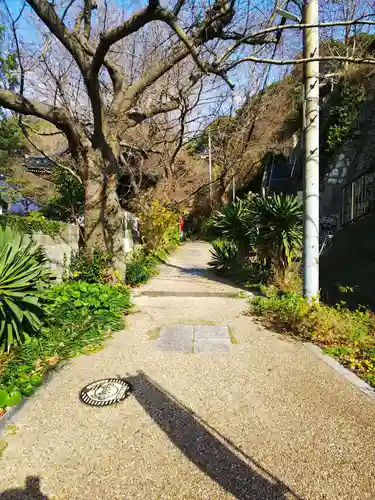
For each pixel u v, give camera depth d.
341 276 7.58
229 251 9.17
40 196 10.04
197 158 19.75
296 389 3.08
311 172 5.08
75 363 3.60
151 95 8.82
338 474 2.07
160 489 1.95
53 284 5.25
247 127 12.87
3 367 3.18
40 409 2.74
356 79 9.65
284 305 5.05
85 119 8.47
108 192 6.57
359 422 2.58
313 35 4.86
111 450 2.27
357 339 4.02
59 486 1.97
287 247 6.80
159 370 3.45
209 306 5.91
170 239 14.86
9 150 9.27
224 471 2.09
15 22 5.83
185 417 2.64
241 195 21.53
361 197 7.90
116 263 6.76
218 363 3.62
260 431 2.47
